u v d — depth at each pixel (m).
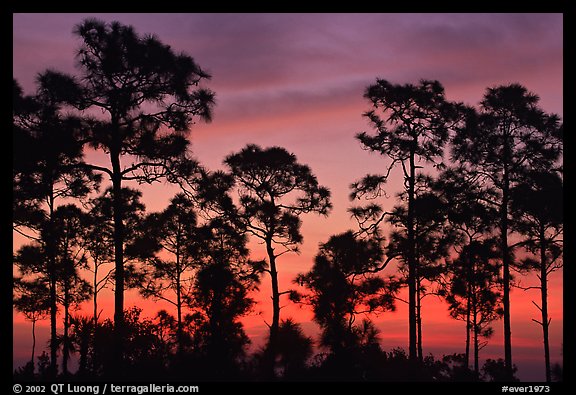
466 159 31.09
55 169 28.97
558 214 27.94
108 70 26.95
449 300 31.98
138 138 28.00
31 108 27.78
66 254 32.91
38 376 25.11
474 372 28.44
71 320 26.17
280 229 31.03
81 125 27.70
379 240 29.81
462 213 30.47
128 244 32.97
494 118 30.47
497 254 30.73
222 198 30.58
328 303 22.78
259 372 20.62
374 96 30.88
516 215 29.92
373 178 30.94
